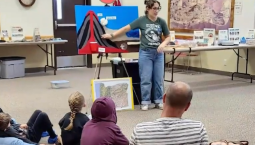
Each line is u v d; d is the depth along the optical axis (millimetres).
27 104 4738
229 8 6926
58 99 5039
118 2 4934
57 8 7887
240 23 6785
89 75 7230
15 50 7449
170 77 7117
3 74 6855
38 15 7629
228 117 4152
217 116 4191
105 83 4316
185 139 1585
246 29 6695
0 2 7117
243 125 3846
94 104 2174
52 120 4000
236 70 7059
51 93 5449
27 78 6883
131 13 4586
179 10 8125
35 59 7719
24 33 7492
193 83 6406
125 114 4293
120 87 4406
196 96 5281
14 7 7293
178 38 8242
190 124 1618
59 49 8086
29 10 7488
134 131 1645
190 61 8125
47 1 7707
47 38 7547
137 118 4121
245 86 6070
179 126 1602
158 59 4477
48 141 3285
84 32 4270
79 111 2744
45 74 7402
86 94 5340
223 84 6273
